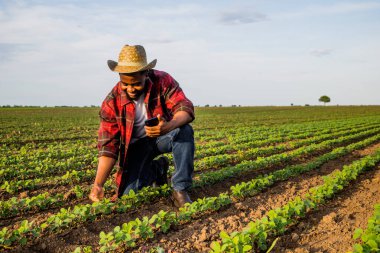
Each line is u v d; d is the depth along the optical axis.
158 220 4.68
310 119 46.25
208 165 9.49
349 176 7.61
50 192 7.15
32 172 8.99
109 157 5.34
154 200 6.04
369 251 3.71
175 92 5.34
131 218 5.36
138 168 5.88
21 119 41.00
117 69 4.72
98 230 4.96
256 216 5.34
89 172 8.34
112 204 5.32
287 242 4.44
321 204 5.92
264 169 9.27
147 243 4.45
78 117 46.06
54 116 48.69
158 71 5.45
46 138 19.03
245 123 35.62
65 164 9.70
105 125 5.36
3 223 5.34
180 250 4.22
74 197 6.53
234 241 3.73
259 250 4.18
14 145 16.05
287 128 25.98
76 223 5.09
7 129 25.83
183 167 5.50
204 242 4.37
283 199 6.27
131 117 5.28
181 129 5.41
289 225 4.98
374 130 22.64
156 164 6.16
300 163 10.51
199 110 85.31
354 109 90.12
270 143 15.81
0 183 8.07
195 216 5.37
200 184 7.04
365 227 4.81
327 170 9.20
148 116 5.34
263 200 6.23
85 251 4.15
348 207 5.80
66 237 4.67
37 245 4.47
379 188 7.06
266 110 84.75
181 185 5.56
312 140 15.88
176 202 5.61
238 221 4.99
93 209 5.32
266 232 4.38
